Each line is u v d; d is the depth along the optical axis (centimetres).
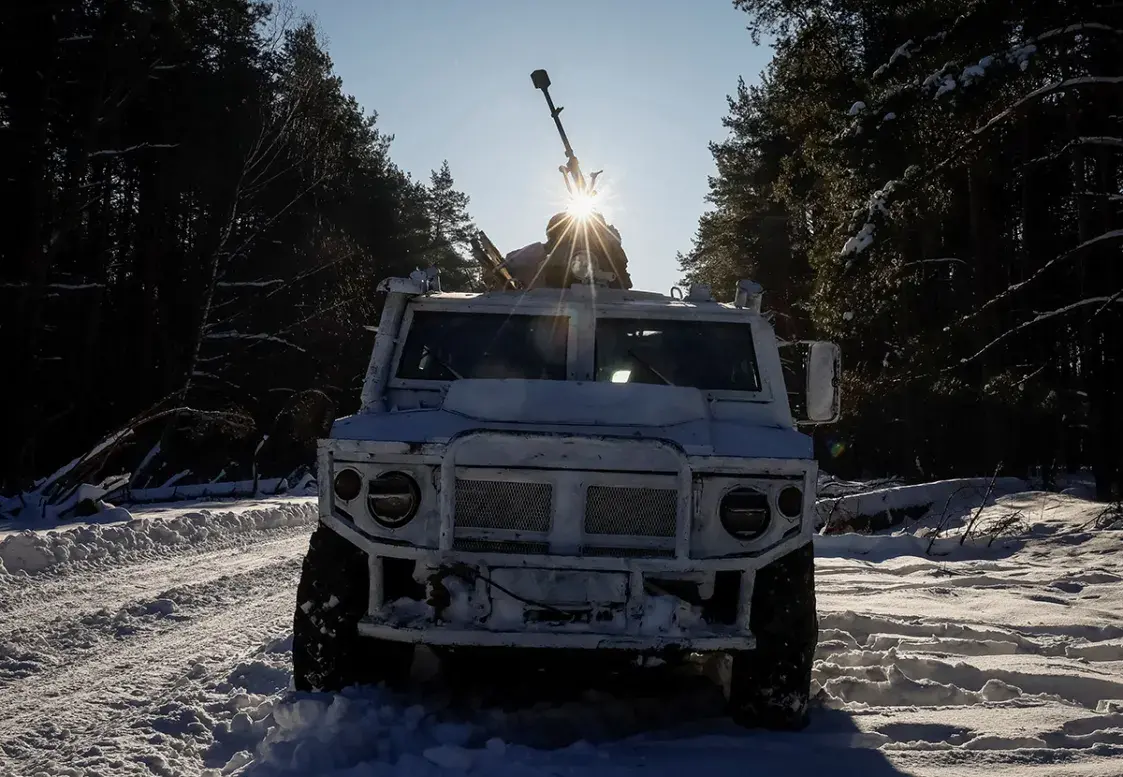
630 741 454
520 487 473
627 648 454
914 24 2123
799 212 3694
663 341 604
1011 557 1184
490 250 754
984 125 1939
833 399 587
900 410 3206
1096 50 1880
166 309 3459
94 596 840
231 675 582
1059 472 3128
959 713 502
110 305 3453
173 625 739
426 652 596
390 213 4881
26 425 2242
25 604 798
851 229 2298
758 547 471
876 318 2711
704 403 536
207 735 474
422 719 464
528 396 519
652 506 475
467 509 472
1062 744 452
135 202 3459
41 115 2445
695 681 570
